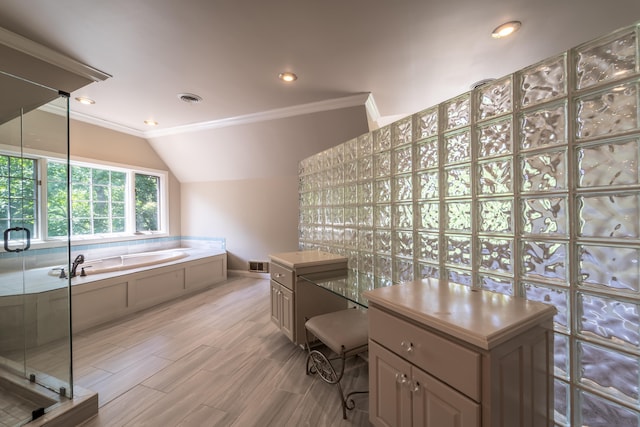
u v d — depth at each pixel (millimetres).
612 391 910
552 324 966
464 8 1482
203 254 4125
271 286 2381
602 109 907
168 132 3926
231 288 3844
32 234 1771
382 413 1117
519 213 1125
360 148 2053
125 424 1384
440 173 1438
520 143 1114
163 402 1544
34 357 1536
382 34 1718
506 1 1429
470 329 793
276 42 1800
